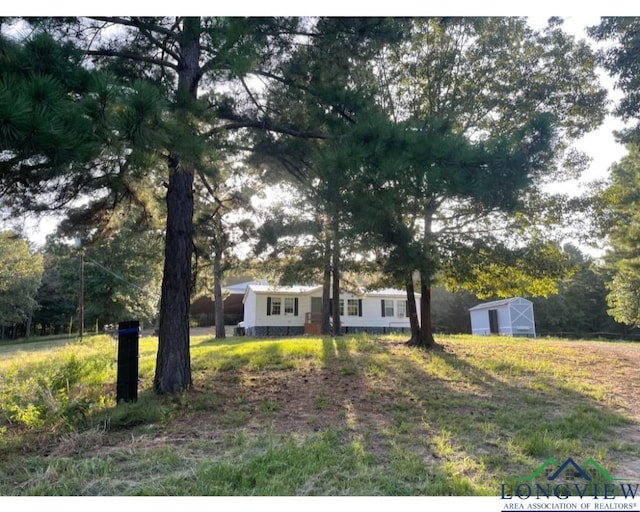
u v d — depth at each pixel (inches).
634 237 686.5
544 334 1253.1
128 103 122.0
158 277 1114.7
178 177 241.9
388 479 122.4
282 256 538.6
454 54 390.3
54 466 131.0
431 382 261.1
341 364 317.1
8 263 1107.9
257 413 194.4
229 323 1612.9
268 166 283.1
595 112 376.8
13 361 459.2
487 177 160.6
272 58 231.1
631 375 293.0
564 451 147.4
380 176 169.8
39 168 127.3
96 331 1224.2
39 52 134.3
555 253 391.2
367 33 225.3
